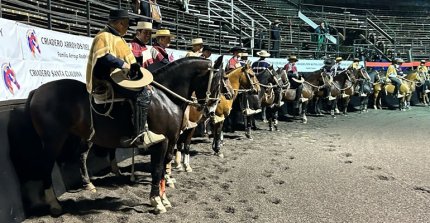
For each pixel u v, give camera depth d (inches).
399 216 228.5
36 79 255.0
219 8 892.6
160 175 230.8
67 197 247.9
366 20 1268.5
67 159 260.8
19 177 210.5
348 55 1068.5
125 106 220.5
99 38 207.5
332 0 1417.3
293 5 1269.7
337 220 221.9
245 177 310.2
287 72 665.6
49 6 299.0
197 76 244.7
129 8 591.2
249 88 428.5
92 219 214.2
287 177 310.5
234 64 480.4
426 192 275.4
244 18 1032.2
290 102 700.0
